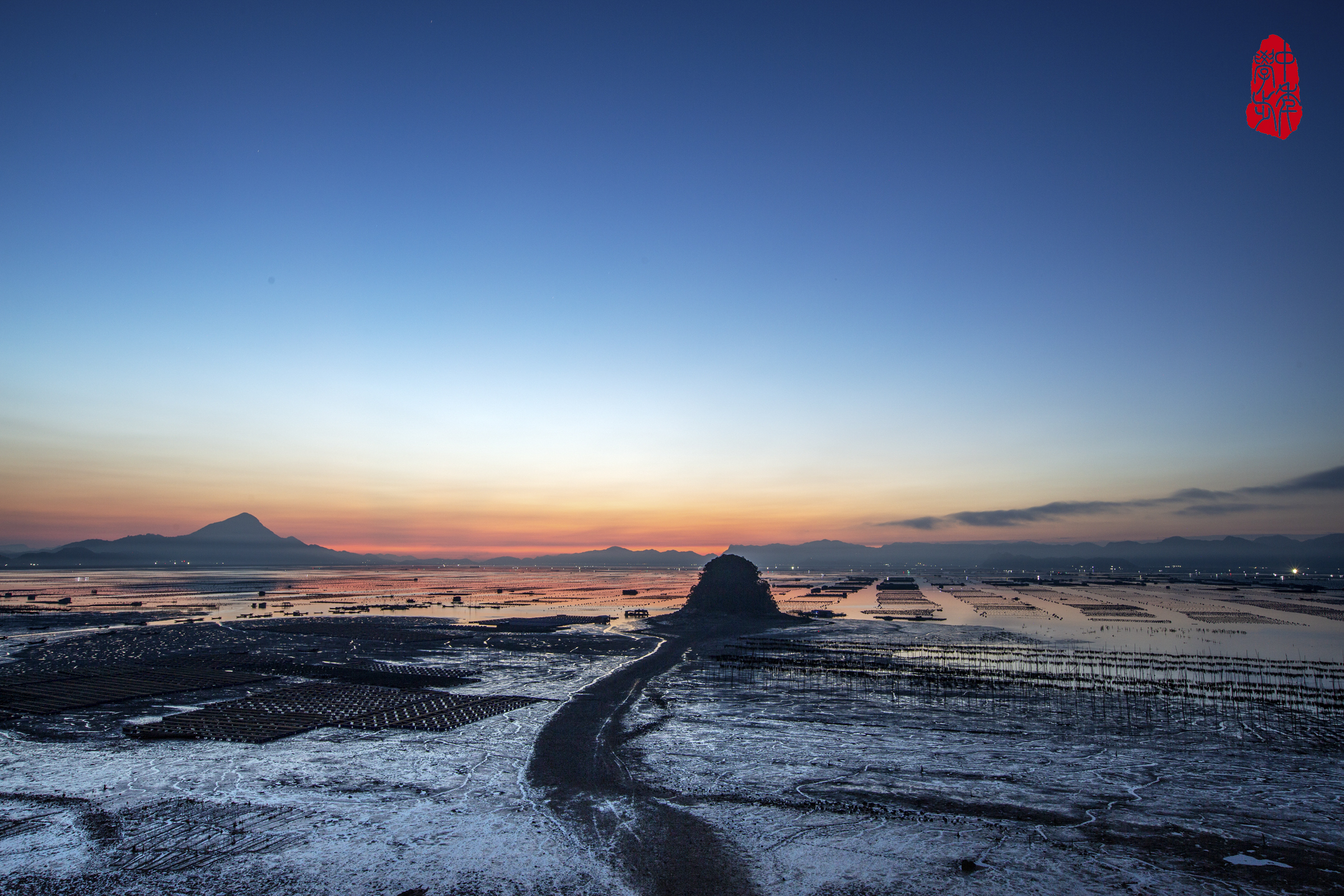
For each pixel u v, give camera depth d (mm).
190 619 116750
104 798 30719
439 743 39719
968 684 58156
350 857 25125
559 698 52938
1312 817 29000
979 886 23141
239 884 23109
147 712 47062
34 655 73875
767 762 36438
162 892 22516
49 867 24125
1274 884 23172
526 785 32750
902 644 86875
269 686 57562
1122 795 31656
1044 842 26578
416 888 22938
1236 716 47000
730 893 22719
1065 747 39312
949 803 30625
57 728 42562
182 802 30250
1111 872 24062
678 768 35438
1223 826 28109
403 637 93000
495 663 70875
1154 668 68125
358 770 34656
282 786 32250
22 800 30344
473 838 26859
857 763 36344
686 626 108188
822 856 25391
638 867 24469
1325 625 111938
